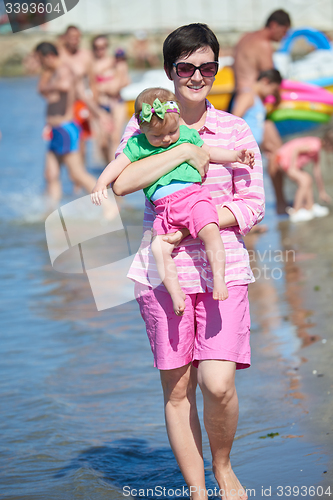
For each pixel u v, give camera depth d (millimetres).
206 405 9117
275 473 9914
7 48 108188
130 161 9570
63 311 18906
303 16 82188
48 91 30969
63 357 15602
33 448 11383
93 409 12891
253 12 87188
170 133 9297
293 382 13219
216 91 38781
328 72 42250
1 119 67938
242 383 13484
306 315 17031
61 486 10047
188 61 9336
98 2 89000
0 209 32125
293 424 11469
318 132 37438
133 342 16375
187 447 9367
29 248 25922
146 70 97438
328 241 24047
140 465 10695
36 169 42938
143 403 13070
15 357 15703
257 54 29438
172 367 9234
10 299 20125
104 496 9680
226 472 9461
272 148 29016
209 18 88625
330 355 14328
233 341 9086
